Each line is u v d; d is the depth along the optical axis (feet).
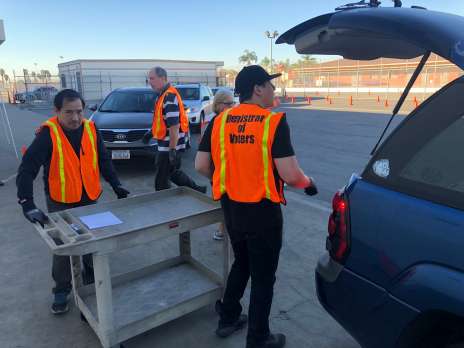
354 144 33.04
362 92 117.60
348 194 6.40
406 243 5.36
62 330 9.12
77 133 9.29
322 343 8.70
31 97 93.40
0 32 26.96
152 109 25.66
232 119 7.36
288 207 17.42
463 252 4.76
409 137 5.99
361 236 6.00
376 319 5.84
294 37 7.93
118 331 7.91
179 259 10.64
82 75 118.42
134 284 9.66
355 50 7.70
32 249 13.33
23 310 9.90
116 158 22.79
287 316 9.66
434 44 5.02
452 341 5.48
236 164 7.24
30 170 8.50
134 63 123.13
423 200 5.40
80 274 9.08
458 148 5.45
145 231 7.72
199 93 43.16
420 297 5.13
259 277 7.66
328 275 6.62
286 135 6.95
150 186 21.17
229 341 8.73
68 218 8.50
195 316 9.58
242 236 7.59
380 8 6.11
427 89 95.96
